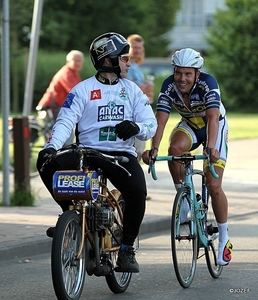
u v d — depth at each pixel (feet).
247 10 336.49
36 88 321.11
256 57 333.21
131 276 57.98
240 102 341.62
